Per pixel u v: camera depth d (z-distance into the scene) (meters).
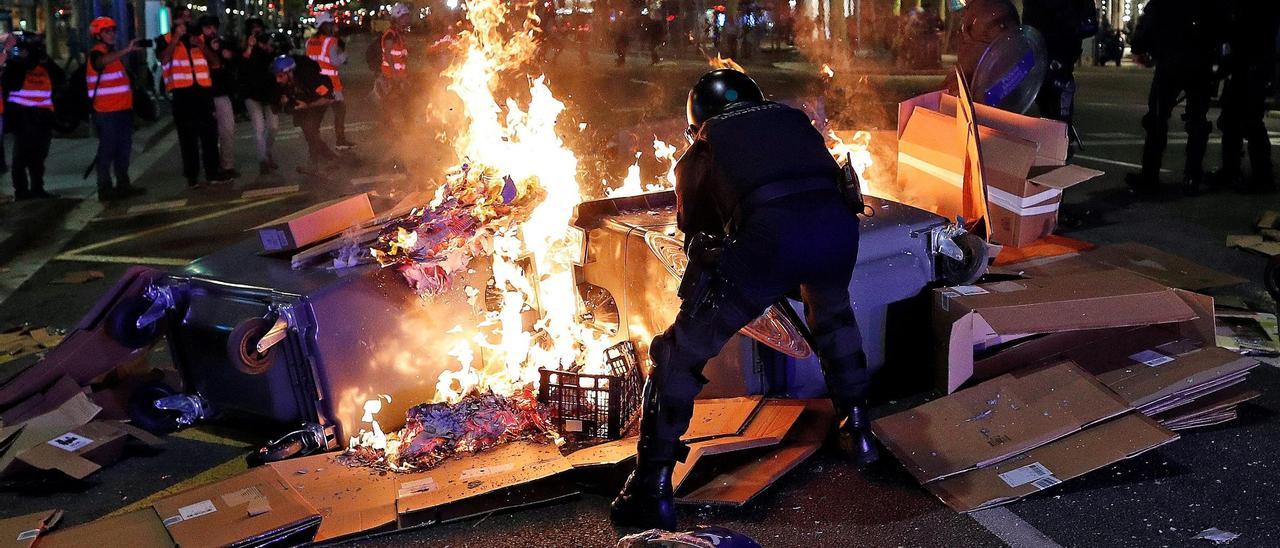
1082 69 23.62
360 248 4.43
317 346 4.16
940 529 3.60
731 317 3.54
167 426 4.76
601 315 4.80
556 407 4.28
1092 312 4.34
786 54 33.62
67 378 4.73
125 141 11.59
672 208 4.82
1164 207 8.48
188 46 12.05
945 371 4.52
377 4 53.19
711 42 36.78
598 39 39.12
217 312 4.35
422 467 4.09
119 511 4.04
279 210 10.52
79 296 7.52
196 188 12.15
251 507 3.75
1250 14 8.51
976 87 7.22
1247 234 7.49
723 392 4.51
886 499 3.82
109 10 21.17
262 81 12.70
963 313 4.38
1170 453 4.05
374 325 4.30
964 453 3.91
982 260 4.73
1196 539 3.44
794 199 3.47
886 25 31.86
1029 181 6.09
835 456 4.14
